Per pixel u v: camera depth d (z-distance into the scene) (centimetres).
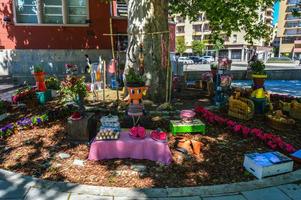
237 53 6444
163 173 431
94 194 374
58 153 490
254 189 392
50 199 361
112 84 1024
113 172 431
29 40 1378
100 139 474
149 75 789
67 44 1406
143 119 561
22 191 377
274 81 1844
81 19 1421
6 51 1375
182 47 6762
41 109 750
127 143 473
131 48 814
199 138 558
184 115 571
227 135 579
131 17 811
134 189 380
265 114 700
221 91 808
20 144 527
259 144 538
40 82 843
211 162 466
